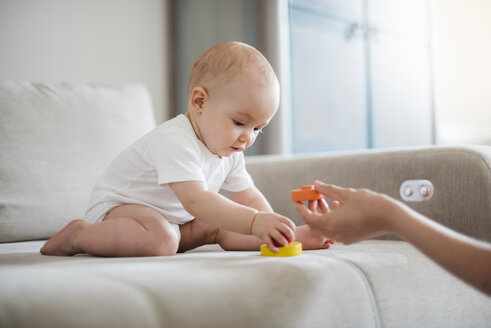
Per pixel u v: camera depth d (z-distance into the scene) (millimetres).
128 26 2273
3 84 1231
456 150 942
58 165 1213
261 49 1988
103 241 816
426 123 3129
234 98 868
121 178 981
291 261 620
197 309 467
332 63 2953
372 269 644
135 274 525
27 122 1207
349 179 1083
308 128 2805
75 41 2121
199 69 933
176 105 2369
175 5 2389
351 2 3107
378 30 3256
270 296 523
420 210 976
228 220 782
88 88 1368
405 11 3285
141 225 841
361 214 614
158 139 907
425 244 559
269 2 1978
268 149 1961
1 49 1931
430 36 3125
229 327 476
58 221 1176
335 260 647
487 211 890
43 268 594
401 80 3326
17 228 1124
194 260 666
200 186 842
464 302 729
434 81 3139
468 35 2957
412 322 649
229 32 2109
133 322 429
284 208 1192
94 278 499
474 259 527
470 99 2928
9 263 690
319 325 541
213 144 916
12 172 1148
